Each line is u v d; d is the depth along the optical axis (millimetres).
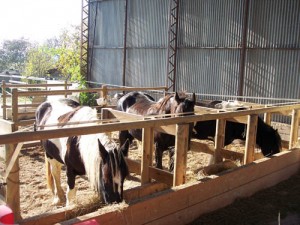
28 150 6453
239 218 3443
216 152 4461
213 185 3469
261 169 4172
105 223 2547
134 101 5766
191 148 5156
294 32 8773
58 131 2377
